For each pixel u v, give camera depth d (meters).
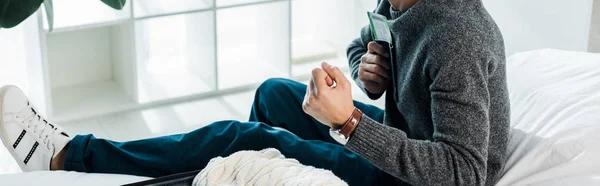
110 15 2.65
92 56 2.95
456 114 1.29
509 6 2.49
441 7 1.32
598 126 1.52
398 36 1.40
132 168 1.62
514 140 1.57
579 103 1.60
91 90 2.91
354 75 1.74
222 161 1.41
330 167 1.57
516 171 1.49
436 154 1.30
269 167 1.37
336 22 3.23
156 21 2.99
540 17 2.39
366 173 1.57
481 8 1.35
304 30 3.31
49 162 1.70
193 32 2.98
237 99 2.89
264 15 3.08
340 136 1.32
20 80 2.59
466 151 1.30
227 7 2.83
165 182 1.43
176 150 1.61
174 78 2.98
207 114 2.76
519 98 1.72
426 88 1.37
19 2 1.52
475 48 1.29
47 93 2.57
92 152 1.61
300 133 1.79
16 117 1.69
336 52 3.21
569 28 2.30
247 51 3.19
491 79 1.36
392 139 1.31
